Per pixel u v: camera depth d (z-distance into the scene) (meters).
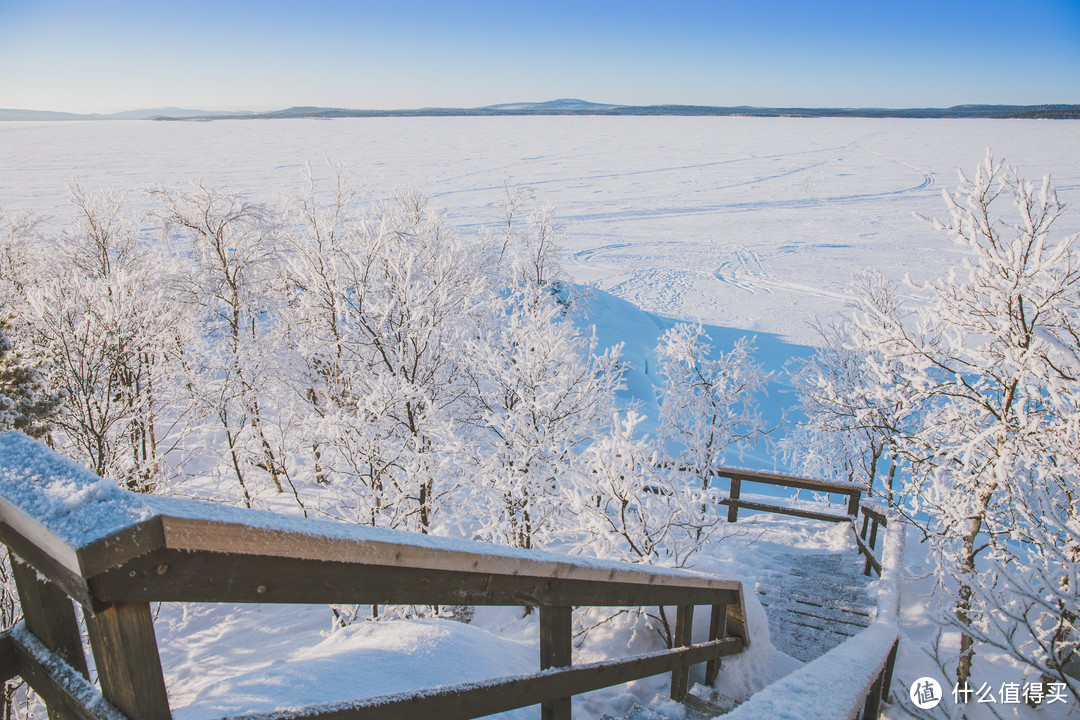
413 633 4.00
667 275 55.84
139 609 1.02
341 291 11.39
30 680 1.26
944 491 6.96
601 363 10.21
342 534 1.32
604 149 182.00
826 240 70.31
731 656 4.54
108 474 10.63
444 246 17.00
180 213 14.71
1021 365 6.09
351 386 11.62
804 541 8.73
